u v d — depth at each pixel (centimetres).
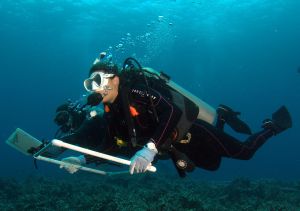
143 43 4569
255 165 4581
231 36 5069
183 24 4253
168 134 247
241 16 4097
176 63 7444
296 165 4638
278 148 8700
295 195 1047
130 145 285
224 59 7050
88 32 4691
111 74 264
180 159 280
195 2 3603
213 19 4141
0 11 3975
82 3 3659
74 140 365
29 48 5903
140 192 889
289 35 5225
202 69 8394
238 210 782
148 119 271
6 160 4469
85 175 1698
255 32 4922
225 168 3975
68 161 317
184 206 701
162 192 811
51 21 4278
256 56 6850
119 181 1284
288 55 6838
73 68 7981
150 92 258
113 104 273
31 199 939
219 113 374
